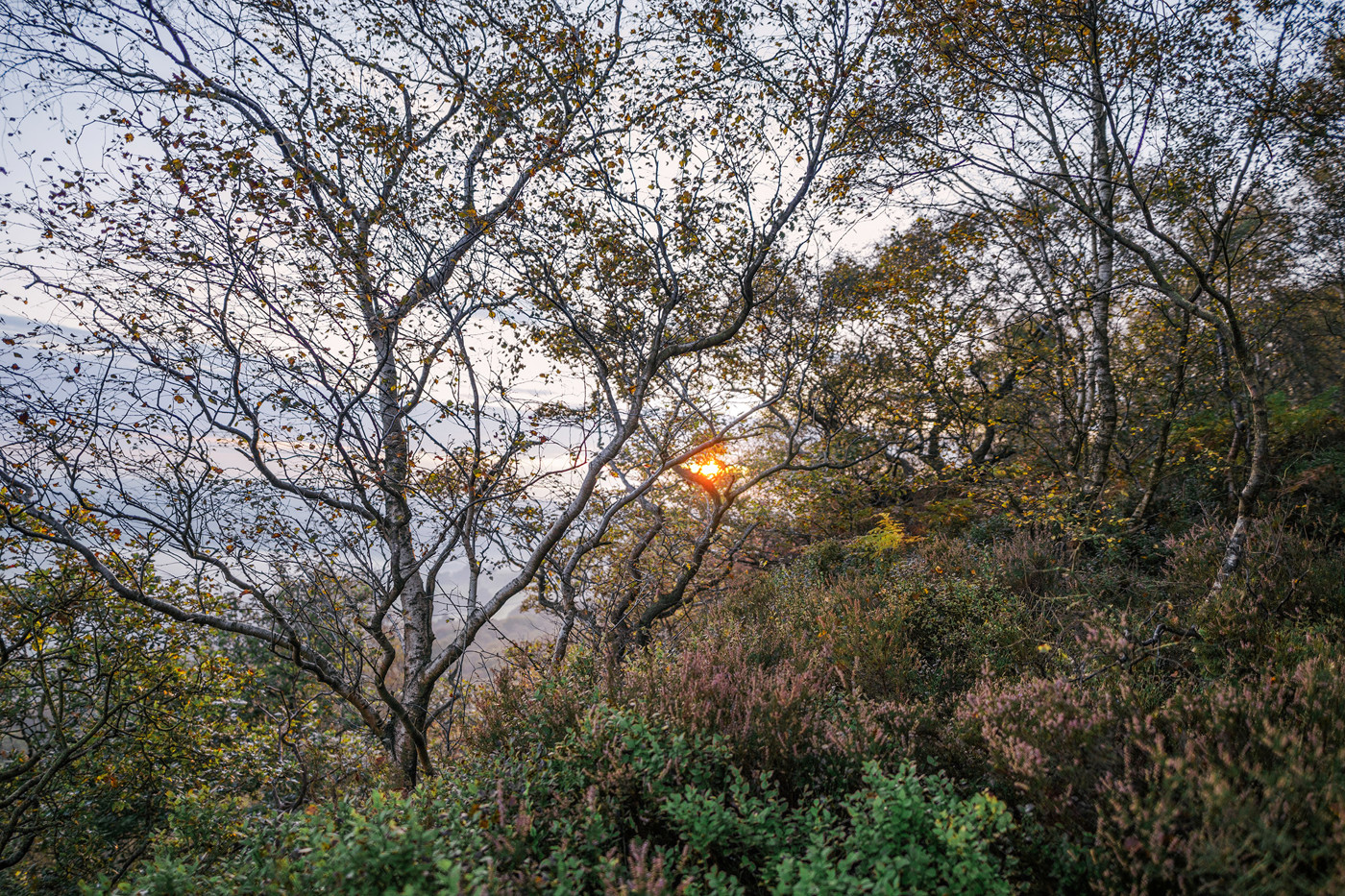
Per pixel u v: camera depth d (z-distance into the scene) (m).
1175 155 6.32
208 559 4.80
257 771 8.50
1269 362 8.36
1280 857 1.92
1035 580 6.21
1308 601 4.18
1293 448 6.81
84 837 8.48
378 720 5.41
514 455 6.02
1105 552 6.26
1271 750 2.41
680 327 7.65
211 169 5.20
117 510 4.68
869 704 3.55
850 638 4.67
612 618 7.95
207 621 4.92
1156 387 7.98
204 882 2.42
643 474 9.08
